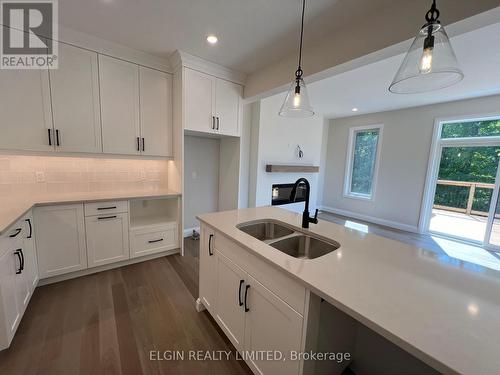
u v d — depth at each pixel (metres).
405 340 0.65
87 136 2.45
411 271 1.06
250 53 2.64
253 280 1.30
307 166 5.00
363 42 1.93
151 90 2.83
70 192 2.67
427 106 4.43
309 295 0.96
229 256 1.53
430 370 1.11
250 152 4.32
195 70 2.86
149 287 2.34
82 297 2.13
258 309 1.27
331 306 1.14
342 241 1.44
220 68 3.02
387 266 1.11
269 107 4.31
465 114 3.99
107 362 1.48
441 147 4.37
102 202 2.49
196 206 3.96
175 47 2.55
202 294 1.94
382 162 5.12
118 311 1.96
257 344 1.30
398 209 4.91
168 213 3.28
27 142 2.16
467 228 4.12
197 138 3.84
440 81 1.22
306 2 1.78
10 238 1.60
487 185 3.89
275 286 1.14
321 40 2.28
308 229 1.69
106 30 2.24
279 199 4.80
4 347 1.52
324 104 4.54
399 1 1.68
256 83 3.15
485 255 3.55
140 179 3.15
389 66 2.79
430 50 1.01
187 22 2.09
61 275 2.38
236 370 1.47
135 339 1.67
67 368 1.42
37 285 2.25
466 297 0.87
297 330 1.03
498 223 3.78
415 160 4.63
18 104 2.10
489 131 3.87
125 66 2.62
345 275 1.01
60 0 1.80
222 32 2.24
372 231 4.64
